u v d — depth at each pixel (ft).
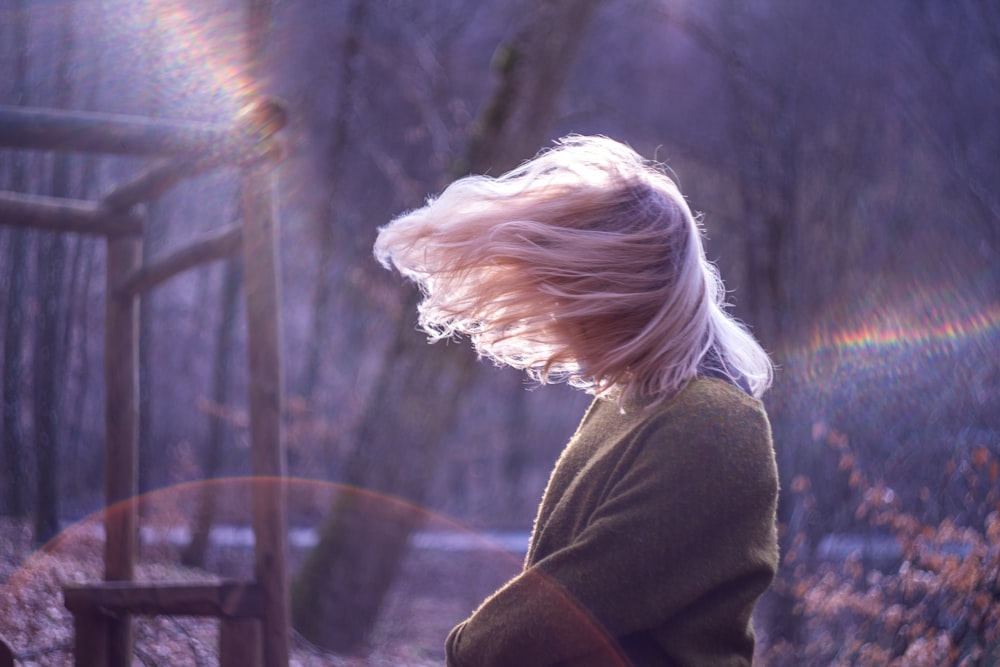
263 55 23.76
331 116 36.70
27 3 20.98
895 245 24.71
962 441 14.62
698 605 4.41
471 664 4.69
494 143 24.29
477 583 32.63
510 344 4.85
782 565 16.80
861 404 17.69
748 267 26.18
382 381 24.17
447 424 23.99
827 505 16.89
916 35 28.37
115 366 11.39
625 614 4.33
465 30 40.04
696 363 4.62
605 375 4.66
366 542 23.26
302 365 40.96
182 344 40.50
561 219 4.61
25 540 18.57
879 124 28.35
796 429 18.26
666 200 4.69
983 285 19.26
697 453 4.36
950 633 11.52
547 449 47.44
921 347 17.44
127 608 9.16
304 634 22.58
